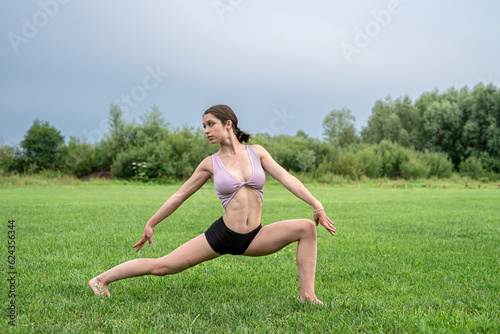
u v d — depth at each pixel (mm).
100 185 35156
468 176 47500
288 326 3328
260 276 5102
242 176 3762
